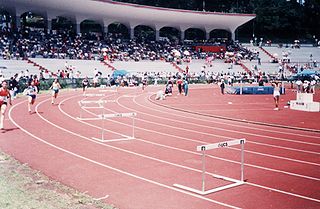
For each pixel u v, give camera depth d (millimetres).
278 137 15945
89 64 52938
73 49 55906
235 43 77500
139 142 14359
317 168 10977
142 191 8742
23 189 8602
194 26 77000
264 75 60438
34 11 59781
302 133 17078
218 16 74188
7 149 12812
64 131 16297
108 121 19438
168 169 10672
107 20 66500
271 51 75375
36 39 54281
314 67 69062
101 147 13352
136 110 24734
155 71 59156
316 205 7973
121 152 12664
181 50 70062
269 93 41469
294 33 93812
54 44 55062
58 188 8828
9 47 47812
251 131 17359
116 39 66500
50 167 10711
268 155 12570
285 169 10836
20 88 35000
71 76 45125
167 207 7730
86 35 65625
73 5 57469
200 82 59062
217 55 70812
